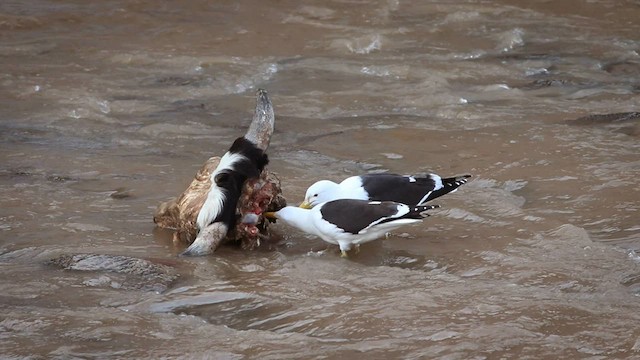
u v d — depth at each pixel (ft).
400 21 76.95
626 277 34.81
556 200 42.19
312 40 71.41
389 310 31.91
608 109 56.49
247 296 33.30
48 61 65.26
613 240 38.17
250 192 37.22
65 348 29.58
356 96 59.06
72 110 55.62
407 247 37.76
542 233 38.55
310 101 58.18
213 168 38.91
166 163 47.80
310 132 52.65
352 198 37.11
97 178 45.47
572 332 30.45
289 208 37.37
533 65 66.54
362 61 66.49
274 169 46.62
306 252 37.78
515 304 32.24
